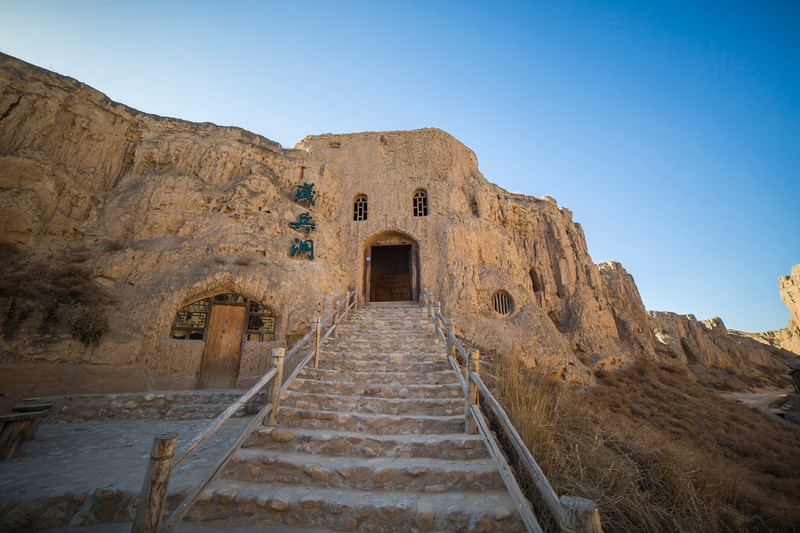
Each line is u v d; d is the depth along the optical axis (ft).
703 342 122.11
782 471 35.29
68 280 35.65
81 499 14.10
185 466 17.17
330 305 40.70
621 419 39.58
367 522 12.94
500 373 28.09
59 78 48.03
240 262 42.09
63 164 45.37
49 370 30.71
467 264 50.65
